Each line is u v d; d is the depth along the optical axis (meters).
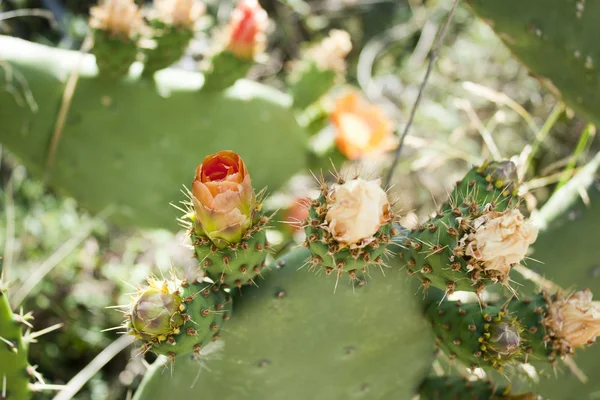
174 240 0.88
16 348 0.42
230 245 0.36
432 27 1.14
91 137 0.58
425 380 0.46
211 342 0.42
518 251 0.34
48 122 0.57
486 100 1.00
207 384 0.43
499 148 0.98
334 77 0.72
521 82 1.03
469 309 0.40
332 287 0.41
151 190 0.61
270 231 0.72
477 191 0.40
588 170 0.55
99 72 0.58
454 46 1.10
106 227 0.89
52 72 0.57
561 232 0.52
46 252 0.84
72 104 0.58
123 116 0.59
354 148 0.69
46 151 0.58
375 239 0.34
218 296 0.38
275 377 0.43
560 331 0.40
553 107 0.99
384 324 0.42
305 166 0.70
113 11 0.55
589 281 0.52
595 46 0.46
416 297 0.42
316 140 0.72
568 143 0.97
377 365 0.44
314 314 0.41
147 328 0.35
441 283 0.37
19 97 0.56
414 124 1.00
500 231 0.34
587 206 0.52
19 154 0.58
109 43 0.55
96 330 0.82
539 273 0.51
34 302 0.81
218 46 0.60
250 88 0.65
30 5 0.99
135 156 0.60
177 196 0.61
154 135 0.60
